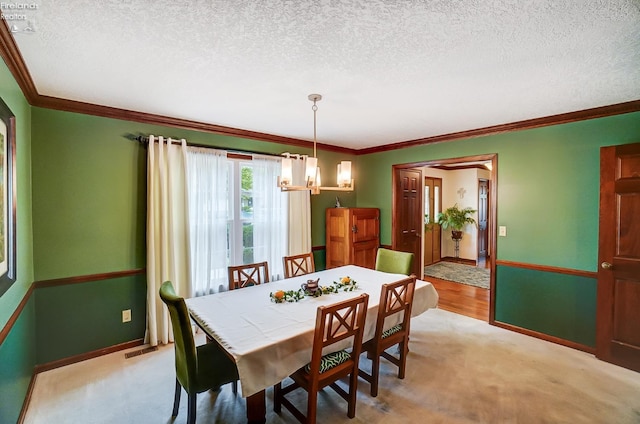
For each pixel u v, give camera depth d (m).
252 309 2.21
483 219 7.53
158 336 3.11
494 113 3.05
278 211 4.11
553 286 3.17
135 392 2.32
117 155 2.95
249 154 3.82
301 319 2.04
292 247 4.22
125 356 2.87
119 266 2.98
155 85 2.33
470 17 1.47
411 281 2.41
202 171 3.42
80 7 1.38
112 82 2.26
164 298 1.83
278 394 2.10
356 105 2.81
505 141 3.51
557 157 3.13
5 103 1.75
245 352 1.62
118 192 2.96
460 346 3.07
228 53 1.84
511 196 3.47
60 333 2.69
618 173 2.66
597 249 2.89
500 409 2.12
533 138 3.29
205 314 2.12
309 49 1.79
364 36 1.65
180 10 1.42
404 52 1.82
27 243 2.35
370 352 2.35
